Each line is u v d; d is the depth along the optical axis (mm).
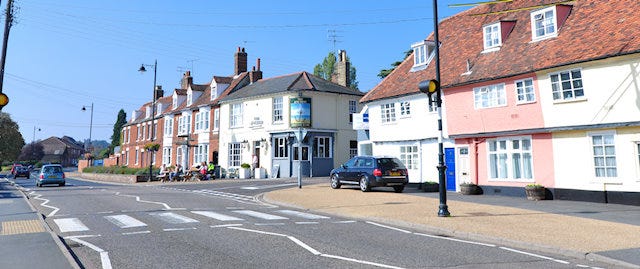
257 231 9828
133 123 55844
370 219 11906
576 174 16141
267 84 37219
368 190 19938
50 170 28609
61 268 6391
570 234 9250
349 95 35719
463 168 20469
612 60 14945
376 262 7012
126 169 40344
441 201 12055
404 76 25031
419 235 9602
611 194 15055
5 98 12922
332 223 11242
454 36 24172
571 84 16188
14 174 48438
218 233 9555
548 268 6809
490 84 19062
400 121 23922
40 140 121938
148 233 9531
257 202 16984
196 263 6898
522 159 18125
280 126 33562
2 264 6582
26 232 9312
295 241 8703
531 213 12570
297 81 34844
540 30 18594
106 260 7082
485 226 10289
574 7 18203
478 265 6898
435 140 21766
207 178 33125
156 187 25797
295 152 32844
